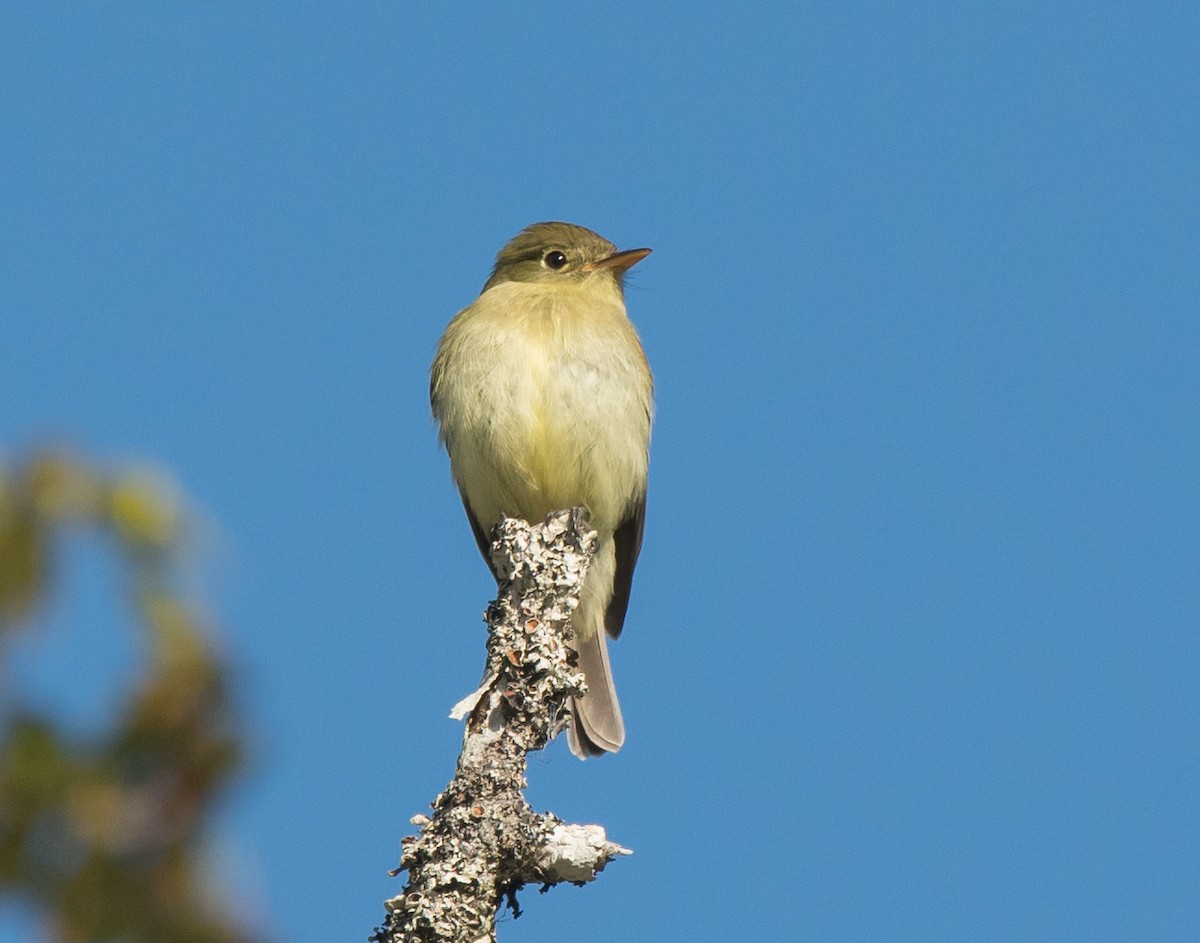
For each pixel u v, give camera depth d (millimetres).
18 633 2732
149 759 2758
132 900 2725
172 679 2775
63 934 2699
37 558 2801
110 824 2730
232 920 2762
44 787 2697
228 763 2795
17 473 2875
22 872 2707
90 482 2893
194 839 2764
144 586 2846
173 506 2904
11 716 2695
